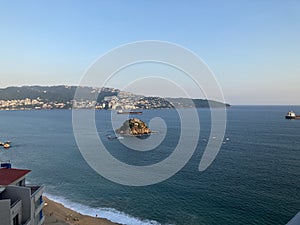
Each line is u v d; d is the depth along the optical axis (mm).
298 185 62062
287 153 100250
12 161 93875
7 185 26188
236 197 55406
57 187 65500
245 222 44500
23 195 25781
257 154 98812
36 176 74875
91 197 58406
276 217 45812
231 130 168000
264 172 74000
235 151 104625
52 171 80000
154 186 63719
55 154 104562
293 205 50531
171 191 60250
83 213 50250
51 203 55125
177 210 50281
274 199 53625
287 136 143625
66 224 45344
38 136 153500
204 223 44750
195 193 58562
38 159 96625
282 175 70625
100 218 47938
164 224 45000
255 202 52375
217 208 50375
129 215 49000
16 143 130750
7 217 22547
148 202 54625
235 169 77750
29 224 25656
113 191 61344
